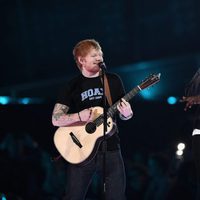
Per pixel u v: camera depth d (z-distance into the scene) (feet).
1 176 62.85
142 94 79.66
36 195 63.10
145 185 63.87
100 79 40.93
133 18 83.15
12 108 63.62
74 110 42.04
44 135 64.08
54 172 63.26
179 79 82.69
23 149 63.87
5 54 88.38
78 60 41.14
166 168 62.34
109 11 83.87
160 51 82.58
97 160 40.32
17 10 87.04
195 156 37.93
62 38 85.92
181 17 81.25
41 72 87.25
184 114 66.49
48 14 86.17
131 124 67.31
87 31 84.84
